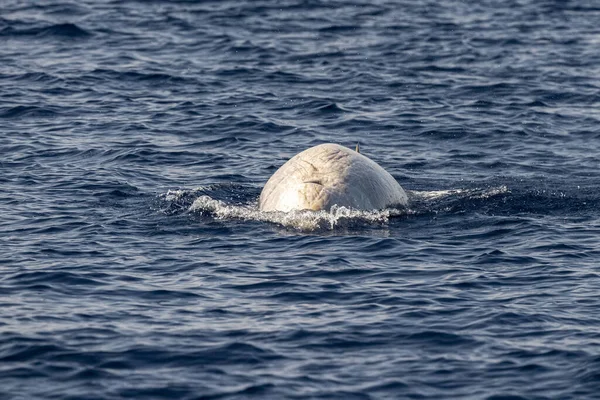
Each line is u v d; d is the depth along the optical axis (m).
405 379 52.38
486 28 158.12
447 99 121.00
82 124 108.25
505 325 58.75
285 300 62.47
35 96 118.12
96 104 116.00
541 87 125.94
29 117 110.44
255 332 57.59
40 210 80.56
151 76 127.81
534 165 97.06
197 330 57.75
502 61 138.38
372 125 110.44
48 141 101.75
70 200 83.56
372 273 67.25
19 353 54.19
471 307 61.34
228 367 53.38
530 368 53.47
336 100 119.38
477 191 87.06
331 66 134.62
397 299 62.59
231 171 93.69
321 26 158.00
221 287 64.56
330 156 82.19
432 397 50.66
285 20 161.62
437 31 156.00
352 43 147.50
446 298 62.81
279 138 105.44
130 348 55.16
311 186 79.19
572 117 114.12
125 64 133.25
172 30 152.88
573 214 81.12
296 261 69.50
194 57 138.00
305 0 176.12
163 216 79.81
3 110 112.38
